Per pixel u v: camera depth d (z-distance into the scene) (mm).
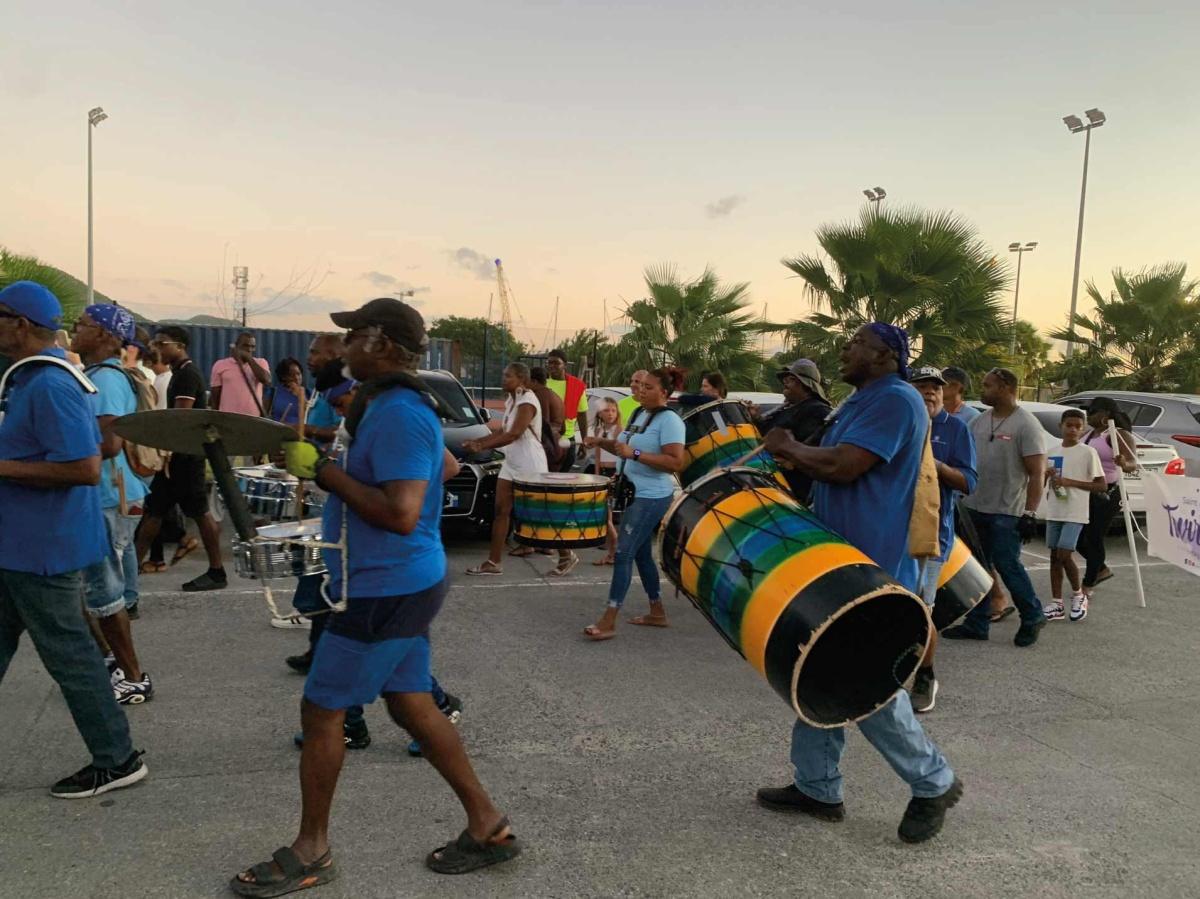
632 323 20109
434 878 3021
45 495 3219
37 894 2836
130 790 3529
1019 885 3125
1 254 15023
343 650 2775
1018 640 6035
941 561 4609
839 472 3227
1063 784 3947
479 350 35156
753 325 19219
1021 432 5879
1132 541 7223
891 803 3693
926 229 17344
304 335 14031
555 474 7324
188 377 7180
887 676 3176
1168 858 3338
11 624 3336
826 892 3039
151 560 6996
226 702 4445
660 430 5551
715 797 3703
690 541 3420
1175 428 10414
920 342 17375
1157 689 5258
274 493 4531
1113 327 21984
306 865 2900
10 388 3205
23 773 3637
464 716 4465
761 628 3029
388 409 2719
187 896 2859
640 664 5344
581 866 3141
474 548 8477
